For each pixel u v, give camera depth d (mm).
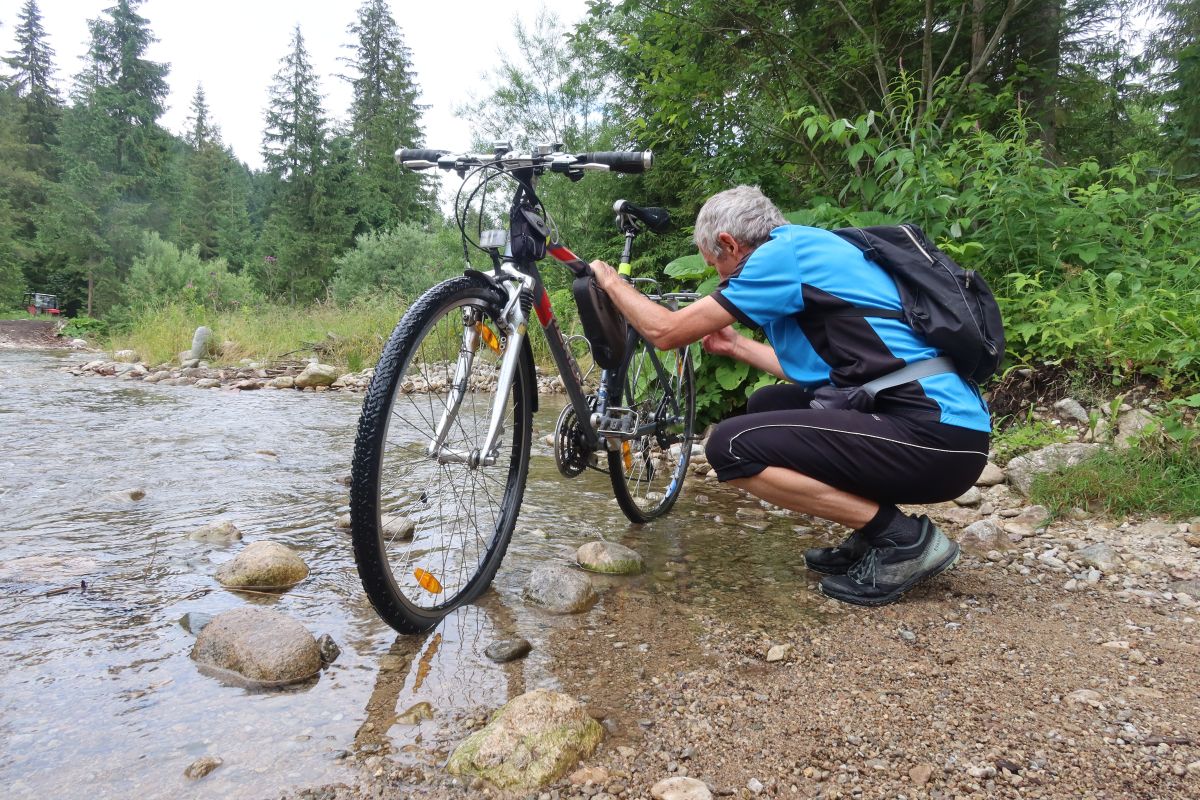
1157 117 8180
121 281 34094
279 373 8969
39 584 2182
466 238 2250
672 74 6082
